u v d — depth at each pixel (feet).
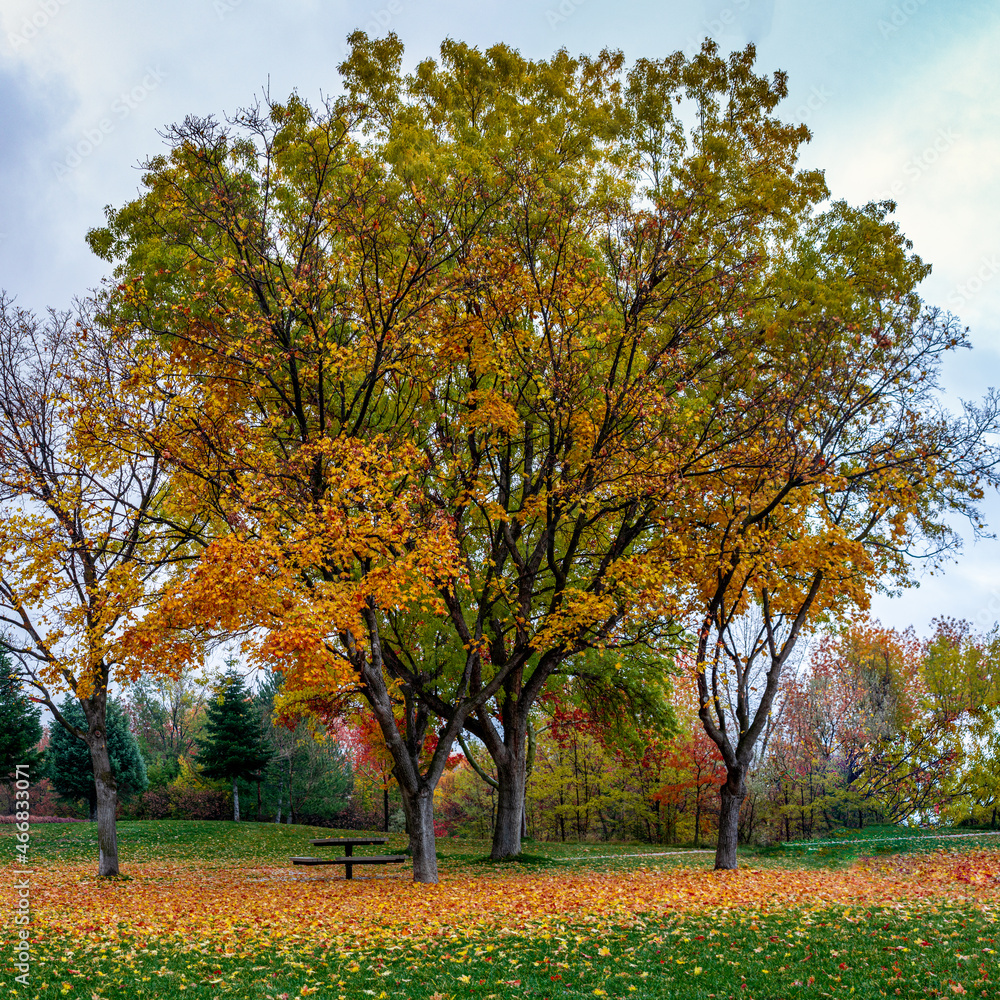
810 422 50.80
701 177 53.21
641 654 71.51
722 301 50.78
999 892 36.37
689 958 25.53
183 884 53.42
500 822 64.08
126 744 147.13
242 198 46.39
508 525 57.31
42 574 49.08
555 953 26.78
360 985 23.40
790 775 109.09
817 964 24.02
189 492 46.83
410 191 48.49
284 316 45.98
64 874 59.88
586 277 49.55
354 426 49.19
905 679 107.76
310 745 145.69
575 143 54.39
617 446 47.52
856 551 46.55
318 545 39.63
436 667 59.93
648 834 126.72
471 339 50.03
